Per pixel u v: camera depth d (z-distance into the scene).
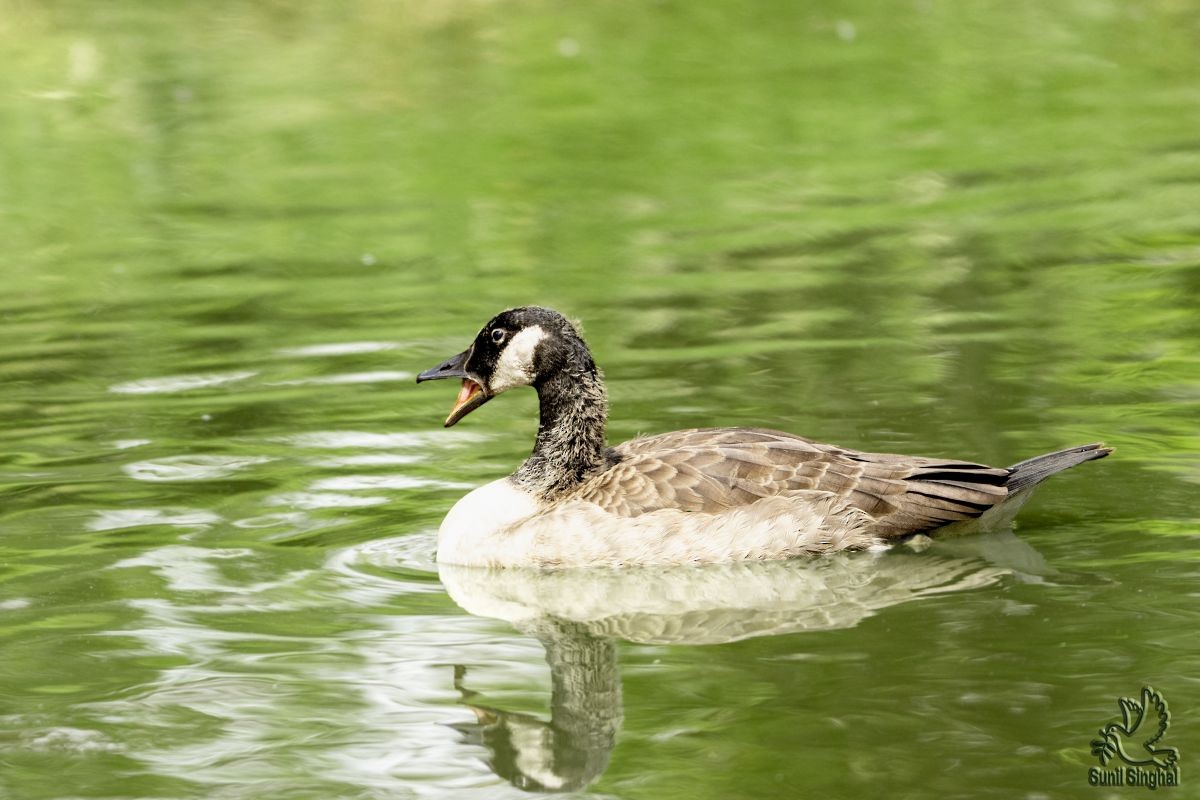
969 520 12.65
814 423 15.13
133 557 12.73
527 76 33.50
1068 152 26.69
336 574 12.51
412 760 9.49
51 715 10.07
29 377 17.61
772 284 20.20
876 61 34.09
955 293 19.48
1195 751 9.15
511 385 13.46
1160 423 14.86
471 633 11.44
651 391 16.25
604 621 11.63
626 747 9.48
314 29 37.56
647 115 30.47
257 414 16.23
